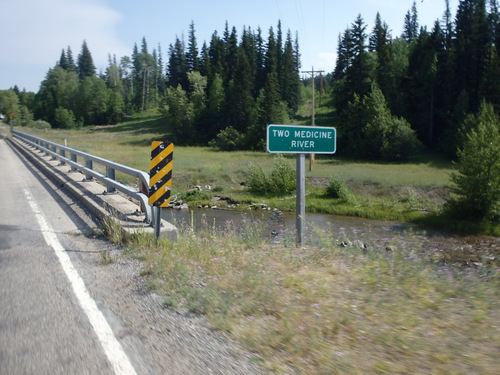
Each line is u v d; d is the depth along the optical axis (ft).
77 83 477.36
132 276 17.35
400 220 73.20
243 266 19.25
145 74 483.10
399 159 160.35
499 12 235.61
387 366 9.94
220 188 97.09
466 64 199.31
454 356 10.54
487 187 67.41
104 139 246.88
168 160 22.30
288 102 332.39
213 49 361.92
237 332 12.03
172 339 11.68
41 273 17.53
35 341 11.44
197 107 269.64
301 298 14.80
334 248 24.02
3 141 139.54
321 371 9.82
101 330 12.19
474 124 151.84
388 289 15.93
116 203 30.37
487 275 19.86
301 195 26.08
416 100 207.51
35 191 40.14
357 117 181.16
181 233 26.84
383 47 225.35
